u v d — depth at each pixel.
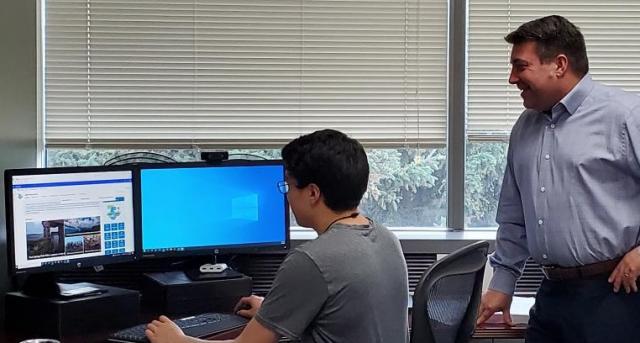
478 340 2.79
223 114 3.21
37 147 3.13
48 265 2.40
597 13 3.20
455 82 3.20
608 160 2.21
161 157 3.09
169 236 2.68
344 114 3.23
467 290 2.06
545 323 2.36
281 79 3.21
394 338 1.86
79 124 3.20
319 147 1.84
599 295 2.22
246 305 2.48
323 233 1.85
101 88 3.19
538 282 3.05
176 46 3.19
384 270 1.84
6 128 2.68
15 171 2.33
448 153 3.24
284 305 1.78
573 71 2.27
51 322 2.31
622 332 2.21
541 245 2.33
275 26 3.21
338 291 1.76
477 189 3.26
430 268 1.88
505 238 2.53
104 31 3.17
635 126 2.18
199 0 3.19
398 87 3.23
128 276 2.92
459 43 3.20
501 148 3.25
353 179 1.84
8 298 2.43
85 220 2.49
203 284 2.64
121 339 2.20
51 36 3.17
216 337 2.25
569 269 2.27
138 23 3.18
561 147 2.29
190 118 3.21
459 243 3.05
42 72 3.17
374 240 1.86
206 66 3.20
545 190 2.31
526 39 2.27
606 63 3.21
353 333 1.78
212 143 3.21
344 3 3.21
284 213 2.82
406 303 1.93
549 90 2.26
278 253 2.99
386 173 3.27
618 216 2.21
